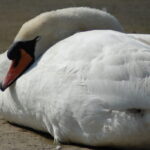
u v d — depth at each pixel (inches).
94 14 466.6
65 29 460.1
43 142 423.8
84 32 421.4
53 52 421.4
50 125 418.9
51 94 404.2
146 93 352.2
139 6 1432.1
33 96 423.5
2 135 447.8
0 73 484.4
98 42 392.2
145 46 389.1
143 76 358.9
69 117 392.8
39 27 455.8
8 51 458.6
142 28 1183.6
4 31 1152.2
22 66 453.4
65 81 393.1
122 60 370.6
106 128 370.3
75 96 384.2
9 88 457.1
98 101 371.9
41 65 424.5
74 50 400.2
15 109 454.9
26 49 455.8
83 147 398.6
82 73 383.2
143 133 356.5
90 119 377.4
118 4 1456.7
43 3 1492.4
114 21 473.1
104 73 372.5
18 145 414.6
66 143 411.8
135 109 356.5
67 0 1523.1
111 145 382.3
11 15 1346.0
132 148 376.8
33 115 433.4
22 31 458.9
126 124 359.9
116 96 363.3
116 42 387.9
